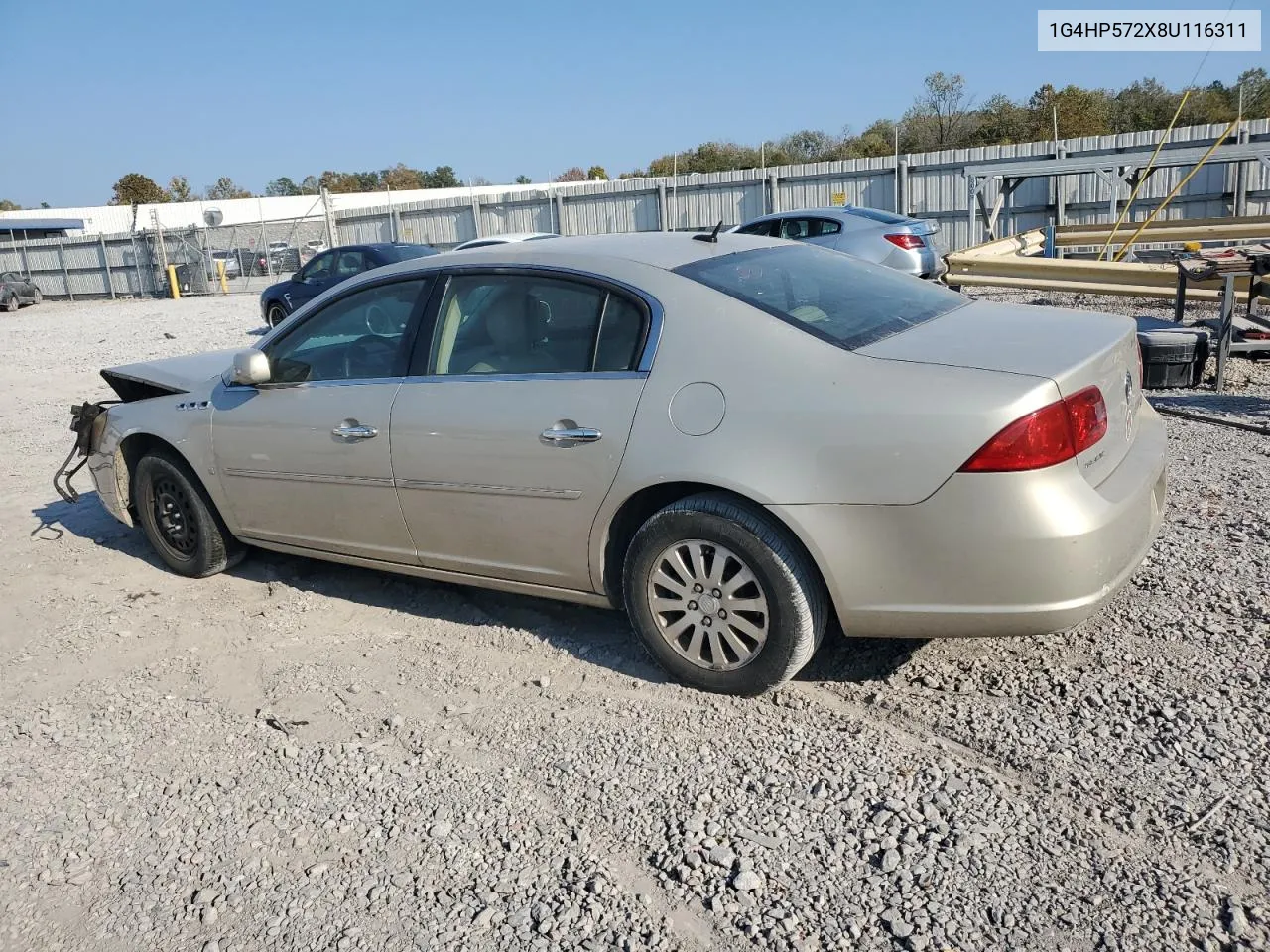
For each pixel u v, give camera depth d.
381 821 3.03
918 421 3.06
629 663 3.92
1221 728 3.14
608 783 3.13
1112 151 22.23
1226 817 2.73
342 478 4.34
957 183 24.48
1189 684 3.41
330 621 4.59
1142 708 3.29
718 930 2.48
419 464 4.05
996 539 3.01
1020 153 23.33
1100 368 3.24
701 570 3.49
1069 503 3.00
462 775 3.24
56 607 4.95
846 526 3.18
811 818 2.88
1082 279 10.10
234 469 4.77
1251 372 8.53
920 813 2.86
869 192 25.80
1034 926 2.41
